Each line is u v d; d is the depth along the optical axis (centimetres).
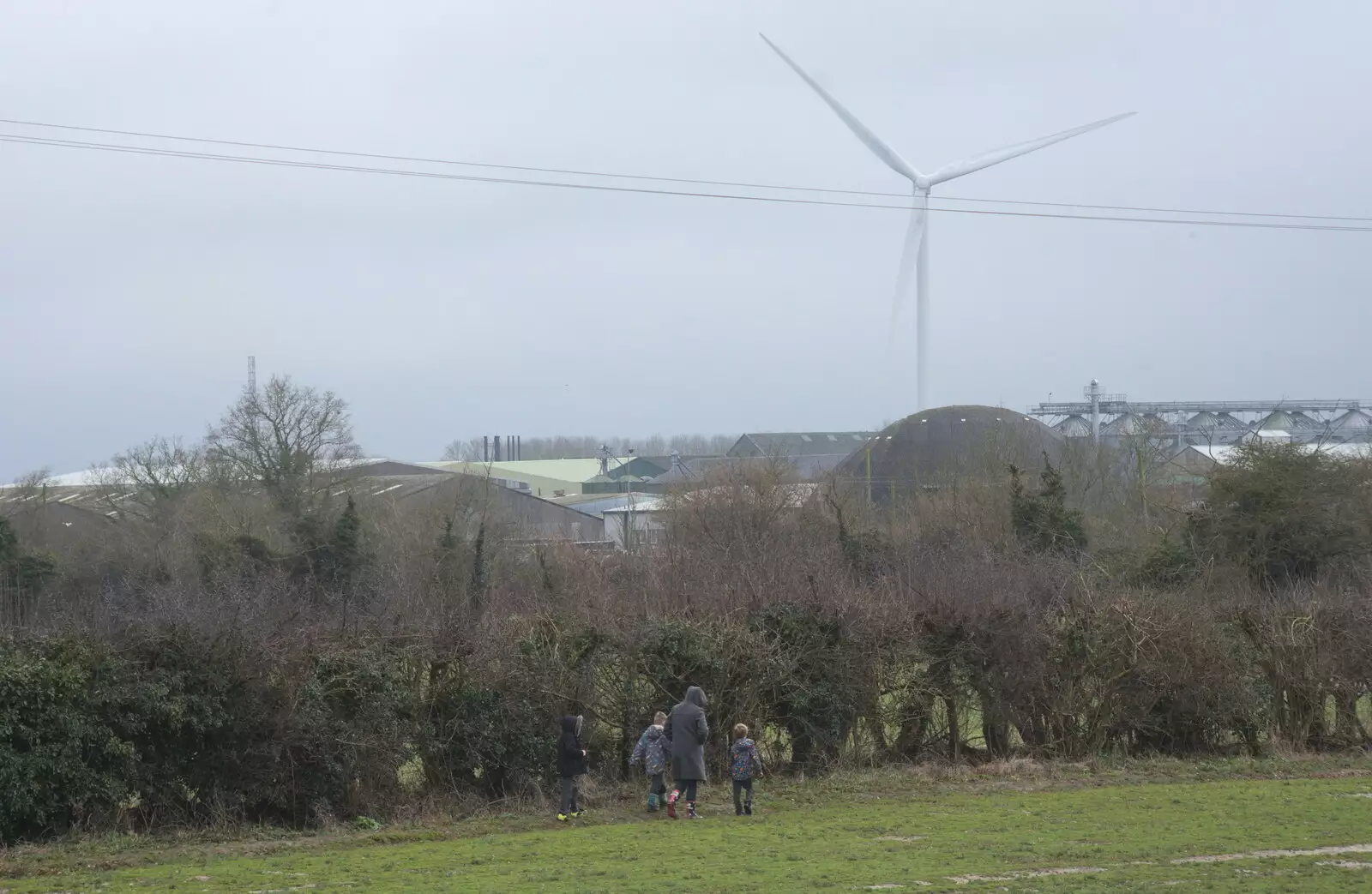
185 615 2552
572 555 5975
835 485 7644
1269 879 1688
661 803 2678
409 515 8038
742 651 2986
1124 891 1596
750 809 2595
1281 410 15425
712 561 4412
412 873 1958
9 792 2198
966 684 3170
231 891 1831
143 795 2381
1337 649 3438
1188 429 14300
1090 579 3525
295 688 2522
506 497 10350
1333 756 3303
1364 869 1780
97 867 2088
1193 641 3272
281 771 2491
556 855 2130
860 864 1906
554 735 2781
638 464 18275
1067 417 14800
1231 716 3303
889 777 2967
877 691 3123
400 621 2831
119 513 8006
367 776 2589
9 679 2233
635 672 2898
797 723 3028
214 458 8219
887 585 3350
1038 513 5053
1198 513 5425
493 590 4159
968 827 2314
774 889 1689
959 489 7381
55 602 3631
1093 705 3259
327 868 2034
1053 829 2256
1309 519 5159
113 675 2375
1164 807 2506
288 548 6488
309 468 8125
